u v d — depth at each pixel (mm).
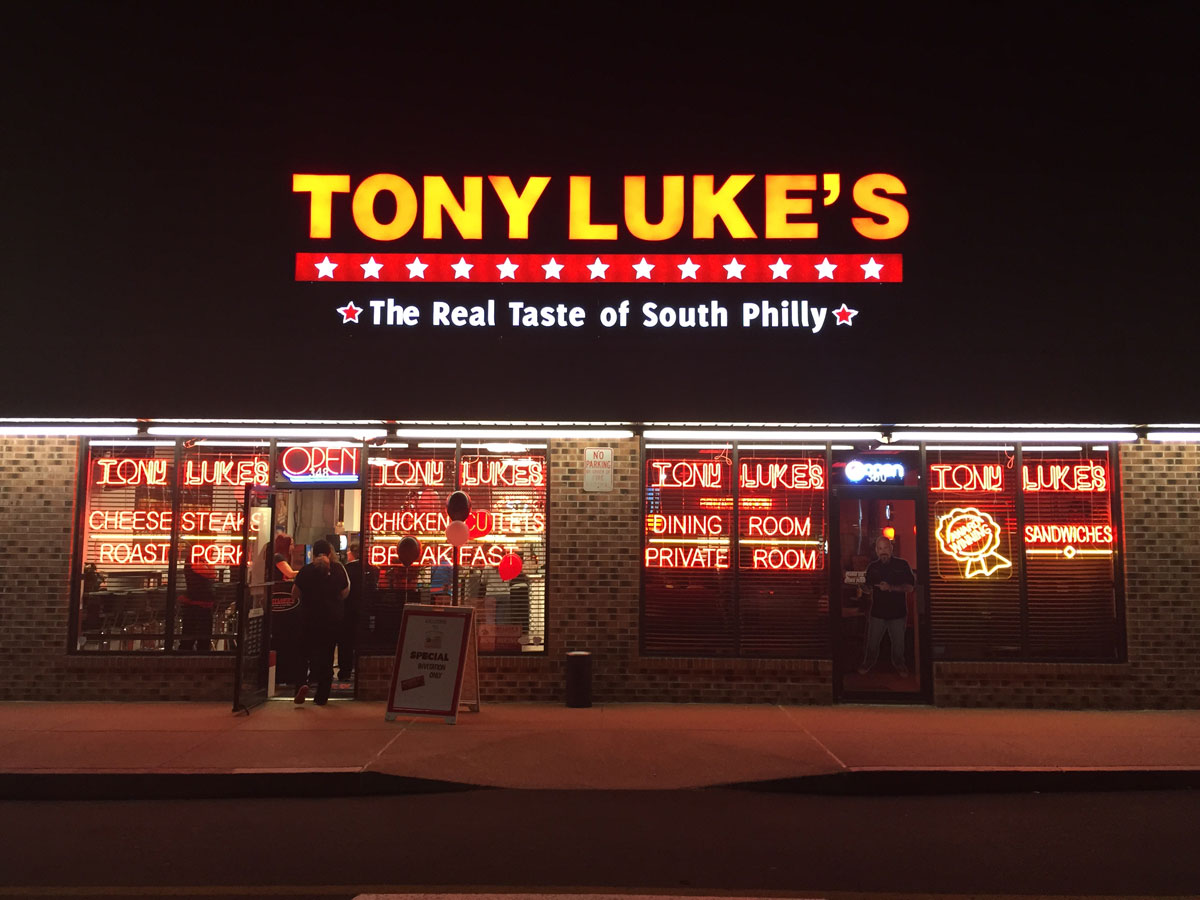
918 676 11164
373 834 6867
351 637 11508
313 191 11430
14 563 11266
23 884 5832
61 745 8914
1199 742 9211
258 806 7668
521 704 11023
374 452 11531
